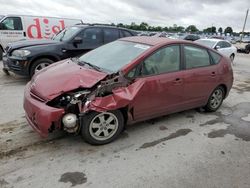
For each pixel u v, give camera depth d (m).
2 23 9.83
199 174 3.06
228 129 4.44
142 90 3.65
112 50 4.38
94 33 7.65
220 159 3.43
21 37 10.20
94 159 3.23
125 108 3.61
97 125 3.45
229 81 5.25
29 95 3.45
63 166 3.04
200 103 4.81
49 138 3.66
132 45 4.25
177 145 3.73
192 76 4.36
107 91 3.34
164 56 4.04
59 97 3.23
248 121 4.88
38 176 2.84
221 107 5.64
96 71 3.67
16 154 3.23
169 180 2.91
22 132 3.81
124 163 3.19
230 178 3.03
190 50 4.45
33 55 6.45
